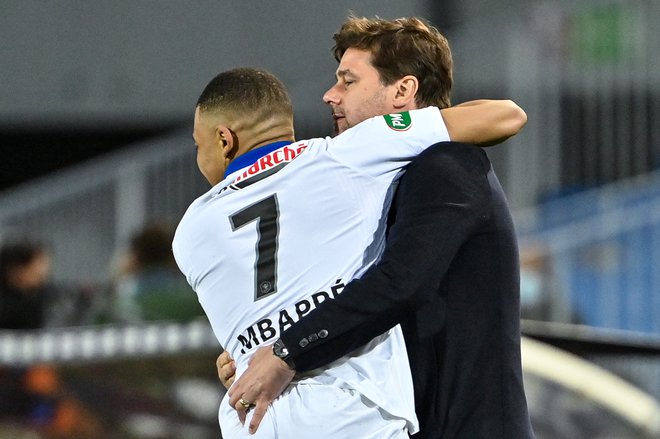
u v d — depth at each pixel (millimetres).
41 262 28016
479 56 27547
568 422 17812
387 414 9602
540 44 27219
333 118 10883
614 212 26641
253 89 10125
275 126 10133
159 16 34719
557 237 26750
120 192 30500
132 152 32000
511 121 10016
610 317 26375
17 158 36156
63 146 36125
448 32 29766
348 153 9859
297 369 9438
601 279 26578
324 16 33406
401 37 10547
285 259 9695
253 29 34062
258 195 9836
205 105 10203
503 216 10062
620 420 18078
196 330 20500
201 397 20844
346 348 9453
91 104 35188
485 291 10008
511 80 27297
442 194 9602
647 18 26688
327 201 9750
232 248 9805
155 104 34812
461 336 9984
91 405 21094
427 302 9578
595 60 27016
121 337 20812
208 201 10047
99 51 35094
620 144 26766
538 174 27047
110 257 30234
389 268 9367
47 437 21062
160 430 20953
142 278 27578
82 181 30812
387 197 9914
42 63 35312
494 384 9938
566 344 15367
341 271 9703
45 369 21188
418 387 10047
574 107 27000
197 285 10203
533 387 17844
